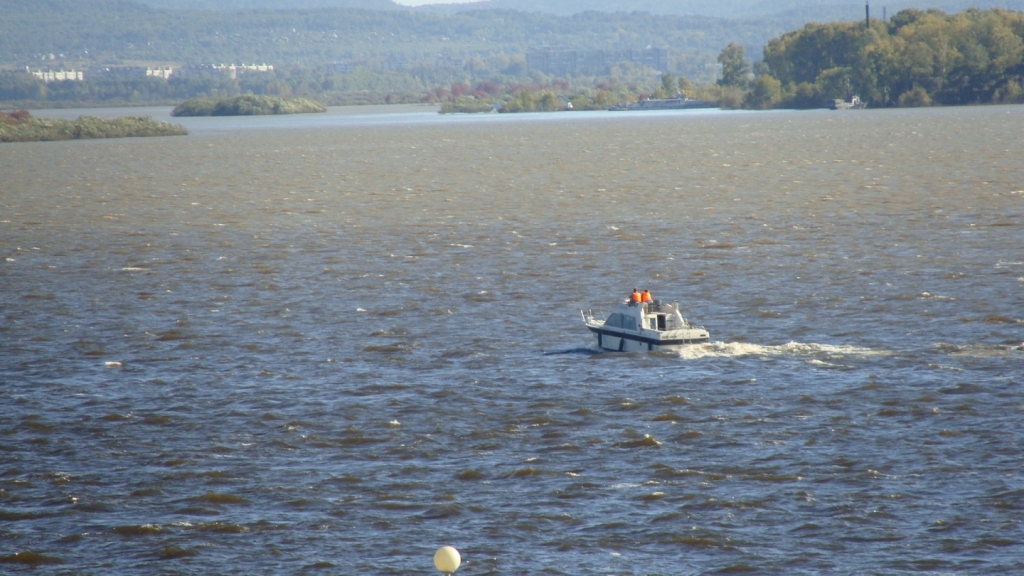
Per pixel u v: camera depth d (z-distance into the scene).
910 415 144.88
